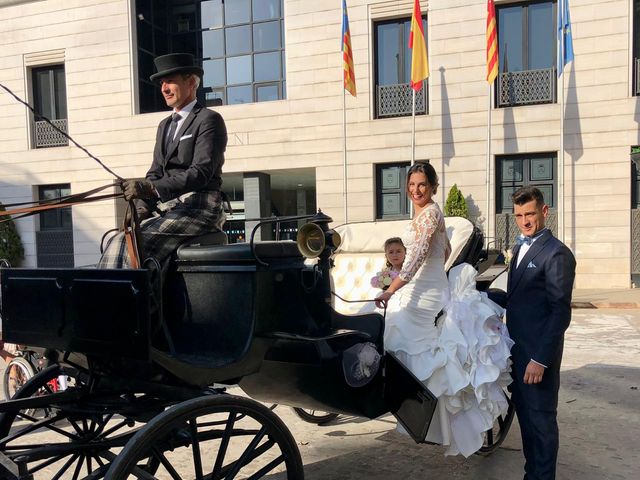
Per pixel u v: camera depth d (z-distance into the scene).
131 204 2.59
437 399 3.08
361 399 3.08
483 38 14.11
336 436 4.45
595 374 6.12
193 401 2.37
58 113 18.03
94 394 2.93
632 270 13.59
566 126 13.68
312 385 3.06
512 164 14.29
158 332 2.54
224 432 2.55
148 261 2.49
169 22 18.02
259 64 17.14
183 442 2.57
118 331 2.35
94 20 16.94
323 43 15.14
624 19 13.23
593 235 13.57
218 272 2.72
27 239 17.80
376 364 3.08
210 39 17.61
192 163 3.00
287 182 18.30
